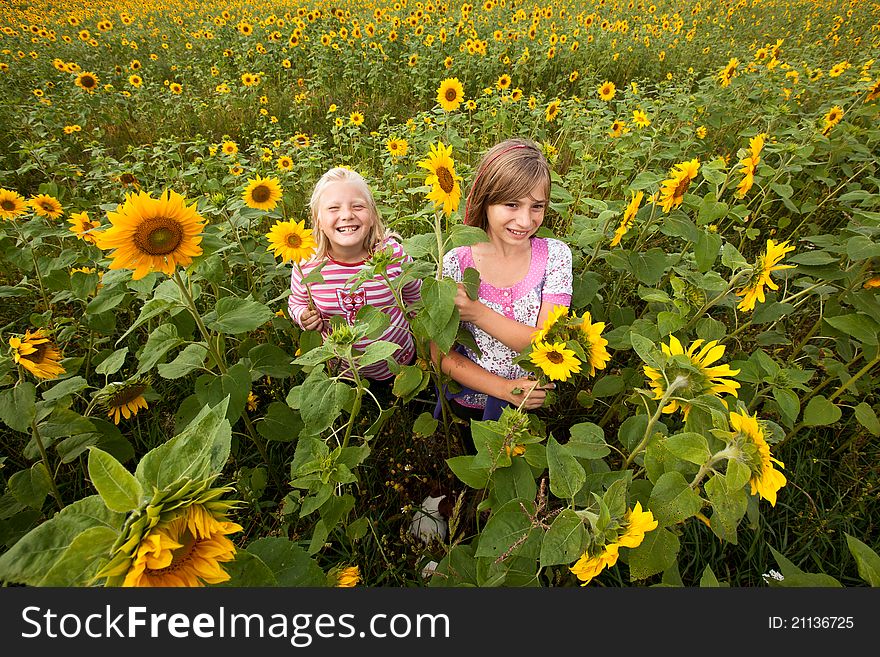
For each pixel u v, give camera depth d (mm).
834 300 2510
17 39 12750
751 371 2121
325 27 12398
